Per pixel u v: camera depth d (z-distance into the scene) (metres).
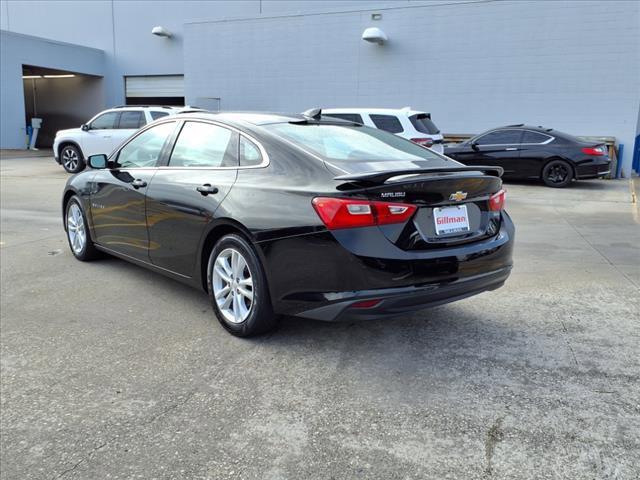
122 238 4.93
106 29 26.02
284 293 3.39
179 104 25.39
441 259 3.28
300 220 3.25
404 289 3.18
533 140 12.89
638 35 14.80
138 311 4.32
